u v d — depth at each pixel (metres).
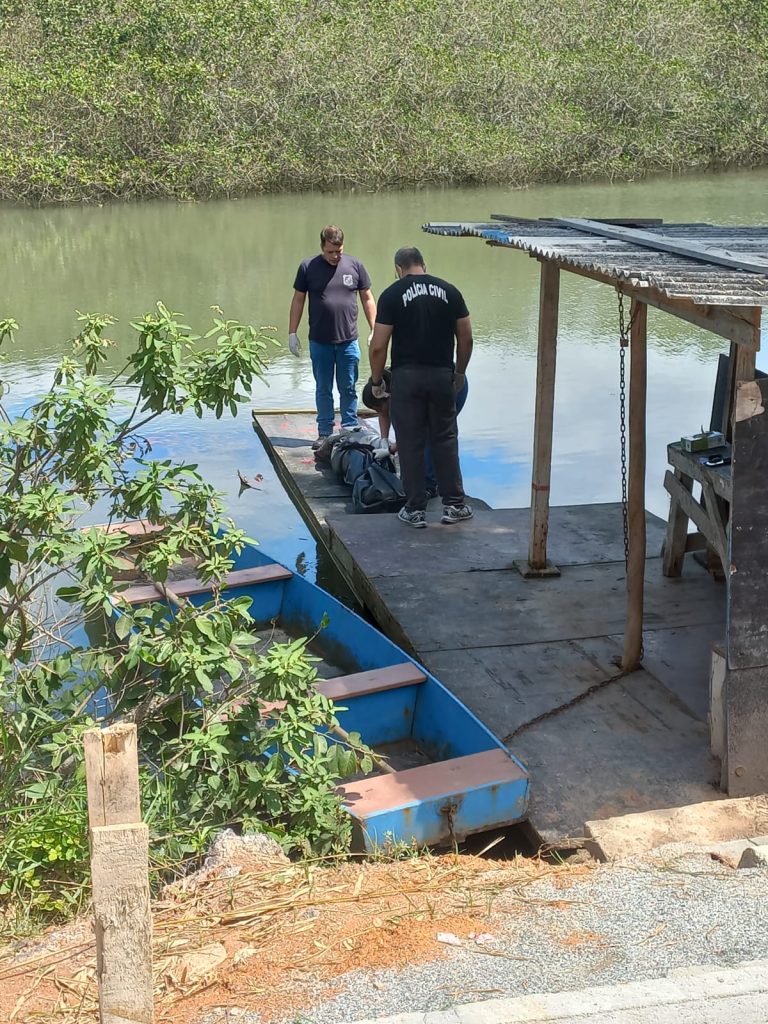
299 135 30.86
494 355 14.09
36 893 4.12
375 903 3.68
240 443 11.31
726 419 7.08
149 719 4.81
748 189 30.12
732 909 3.39
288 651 4.64
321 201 29.14
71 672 4.98
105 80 29.56
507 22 33.56
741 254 5.27
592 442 10.79
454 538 8.10
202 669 4.58
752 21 34.75
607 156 32.81
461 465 10.23
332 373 10.33
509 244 6.50
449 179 31.73
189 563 7.77
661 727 5.50
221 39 30.42
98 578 4.62
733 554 4.64
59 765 4.59
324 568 8.48
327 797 4.45
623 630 6.57
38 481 4.97
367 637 6.25
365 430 10.09
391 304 7.90
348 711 5.54
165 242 23.20
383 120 31.25
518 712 5.66
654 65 33.19
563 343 14.62
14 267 20.59
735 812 4.49
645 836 4.35
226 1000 3.11
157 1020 3.05
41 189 29.61
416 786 4.64
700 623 6.64
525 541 8.02
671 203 26.50
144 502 4.86
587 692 5.84
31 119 29.62
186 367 5.08
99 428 4.86
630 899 3.54
